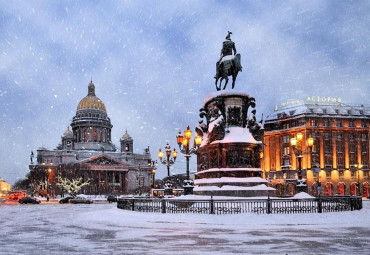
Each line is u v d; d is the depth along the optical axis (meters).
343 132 115.50
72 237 18.19
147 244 15.85
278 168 118.75
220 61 38.03
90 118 193.38
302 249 14.52
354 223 23.06
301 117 114.75
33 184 143.50
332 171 112.44
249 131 35.78
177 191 52.56
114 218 27.39
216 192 32.69
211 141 35.16
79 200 78.62
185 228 21.41
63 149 182.62
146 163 194.12
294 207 27.02
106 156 174.62
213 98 36.56
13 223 26.09
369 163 116.06
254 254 13.55
